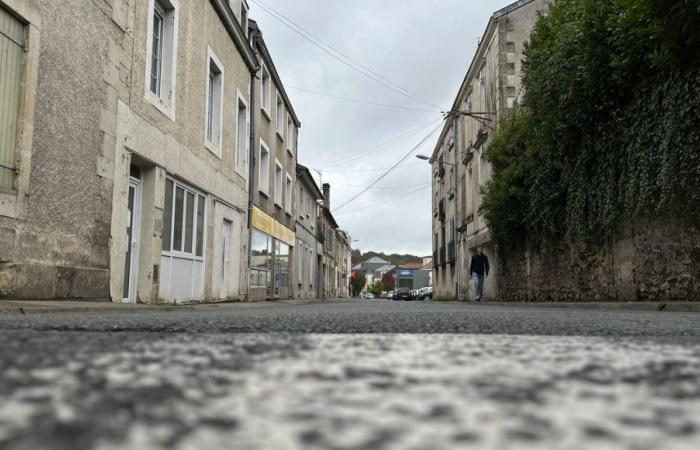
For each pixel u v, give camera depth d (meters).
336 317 3.59
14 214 5.64
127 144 8.03
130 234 8.67
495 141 14.36
